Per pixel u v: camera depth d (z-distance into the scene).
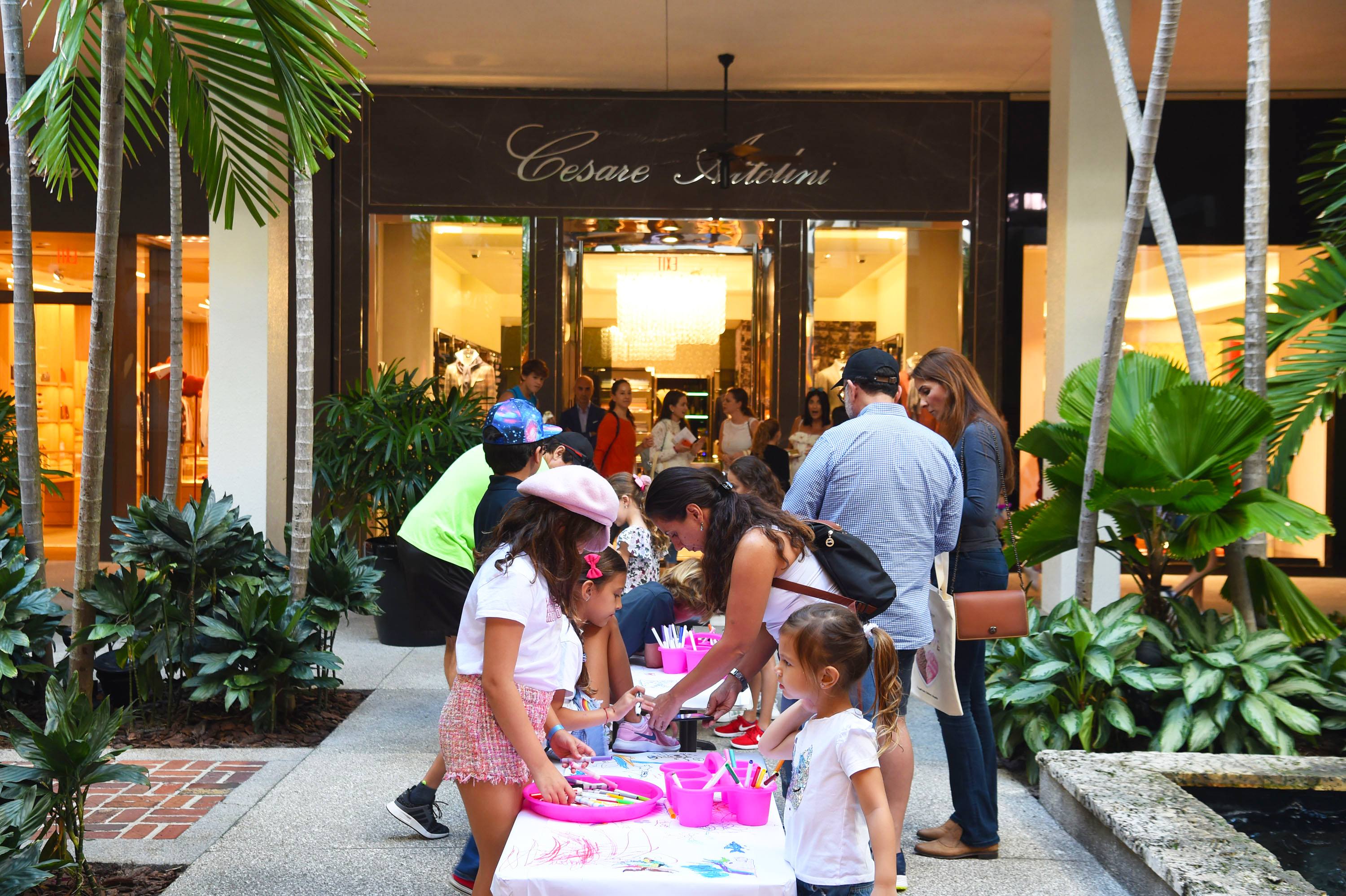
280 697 4.81
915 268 9.55
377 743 4.56
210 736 4.56
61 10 3.13
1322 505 10.09
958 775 3.40
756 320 9.59
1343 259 5.31
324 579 4.99
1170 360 5.36
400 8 7.73
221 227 6.89
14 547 4.79
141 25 3.27
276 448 7.09
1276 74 8.87
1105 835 3.32
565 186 9.49
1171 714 4.25
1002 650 4.62
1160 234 5.29
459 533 3.96
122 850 3.33
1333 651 4.69
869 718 2.73
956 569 3.41
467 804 2.38
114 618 4.49
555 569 2.30
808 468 3.04
